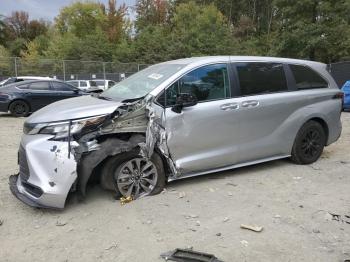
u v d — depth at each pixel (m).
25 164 5.00
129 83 6.19
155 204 5.16
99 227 4.57
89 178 5.42
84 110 5.09
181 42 53.34
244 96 6.16
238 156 6.14
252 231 4.43
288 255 3.91
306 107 6.86
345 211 4.98
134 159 5.27
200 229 4.48
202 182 6.03
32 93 15.98
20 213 5.00
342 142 9.27
